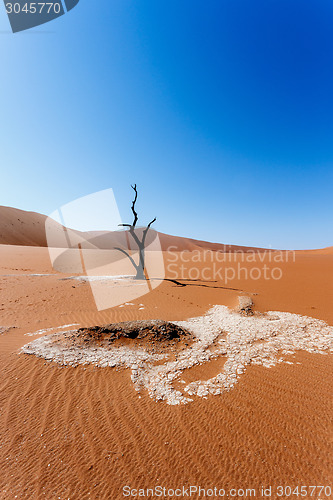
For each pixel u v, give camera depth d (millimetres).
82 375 4207
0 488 2361
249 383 4141
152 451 2773
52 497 2270
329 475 2490
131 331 5660
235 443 2887
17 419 3266
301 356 5219
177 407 3500
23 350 4887
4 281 13641
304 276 17328
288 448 2818
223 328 6934
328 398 3766
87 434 3010
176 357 4996
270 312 8789
